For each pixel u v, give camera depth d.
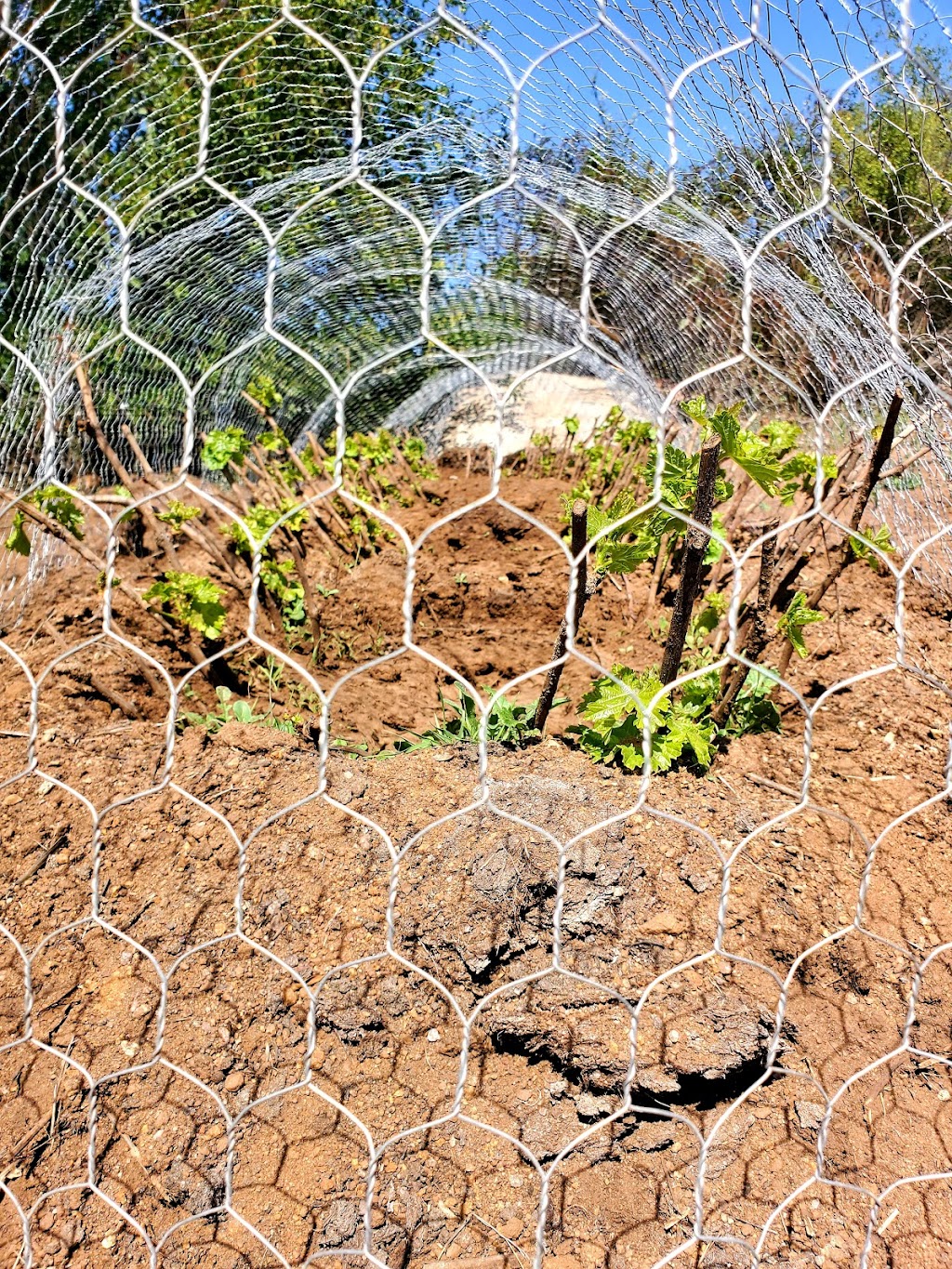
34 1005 2.01
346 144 5.16
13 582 3.92
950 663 3.37
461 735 2.91
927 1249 1.61
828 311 3.17
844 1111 1.81
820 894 2.18
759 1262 1.59
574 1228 1.65
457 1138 1.78
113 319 4.79
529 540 6.12
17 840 2.35
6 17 1.76
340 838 2.25
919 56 1.39
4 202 3.84
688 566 2.32
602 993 1.92
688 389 5.68
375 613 4.53
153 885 2.23
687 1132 1.78
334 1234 1.63
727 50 1.45
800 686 3.30
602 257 5.42
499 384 9.66
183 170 4.95
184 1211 1.69
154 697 3.31
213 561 4.48
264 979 2.01
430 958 2.00
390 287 7.00
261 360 7.05
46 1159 1.77
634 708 2.47
